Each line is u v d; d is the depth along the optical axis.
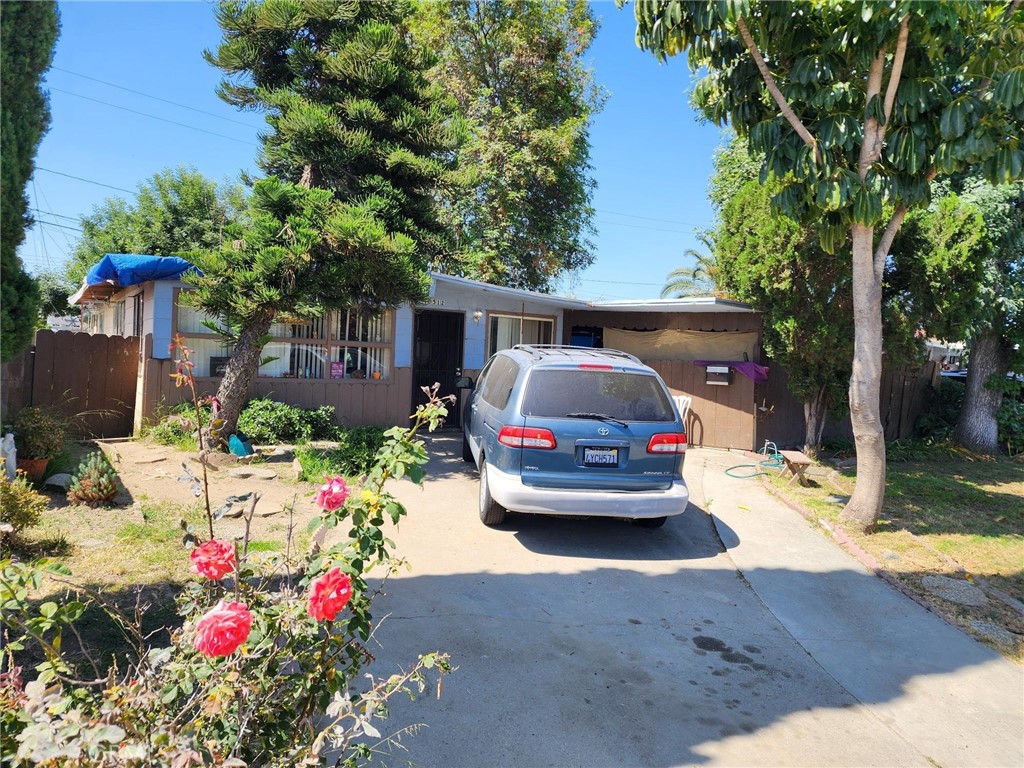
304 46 9.30
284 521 6.58
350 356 11.77
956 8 5.75
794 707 3.95
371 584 5.34
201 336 10.45
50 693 1.75
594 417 6.29
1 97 4.05
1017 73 5.84
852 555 6.77
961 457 13.35
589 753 3.37
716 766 3.33
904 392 14.82
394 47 9.40
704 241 20.09
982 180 11.95
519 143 19.05
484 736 3.45
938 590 5.88
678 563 6.30
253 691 2.14
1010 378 14.43
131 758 1.66
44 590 4.60
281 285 8.48
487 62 19.20
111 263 9.55
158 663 2.21
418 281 9.16
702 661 4.45
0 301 4.29
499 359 8.38
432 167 9.52
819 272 10.28
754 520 7.82
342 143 9.15
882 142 6.76
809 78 6.55
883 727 3.80
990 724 3.89
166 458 8.81
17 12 4.08
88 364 10.47
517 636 4.61
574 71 20.09
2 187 4.10
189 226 23.47
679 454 6.44
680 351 13.76
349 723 3.42
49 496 6.88
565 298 13.38
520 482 6.27
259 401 10.37
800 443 13.32
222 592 2.48
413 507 7.59
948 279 10.18
